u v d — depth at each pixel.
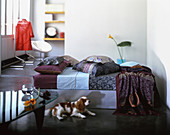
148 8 4.89
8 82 3.67
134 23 5.22
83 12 5.27
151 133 2.04
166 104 2.89
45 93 2.29
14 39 6.42
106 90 2.81
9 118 1.70
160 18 3.32
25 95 2.29
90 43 5.32
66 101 2.85
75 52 5.36
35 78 2.91
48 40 8.10
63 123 2.34
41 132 2.10
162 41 3.16
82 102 2.55
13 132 2.10
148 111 2.59
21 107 1.95
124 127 2.20
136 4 5.19
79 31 5.31
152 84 2.72
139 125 2.24
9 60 5.83
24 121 2.40
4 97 2.26
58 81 2.88
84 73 3.11
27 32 6.15
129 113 2.56
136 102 2.68
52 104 2.85
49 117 2.54
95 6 5.25
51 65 3.06
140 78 2.76
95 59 3.51
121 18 5.23
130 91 2.74
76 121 2.39
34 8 8.06
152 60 4.20
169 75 2.73
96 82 2.83
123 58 5.30
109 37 5.12
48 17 7.79
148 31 4.89
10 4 5.97
